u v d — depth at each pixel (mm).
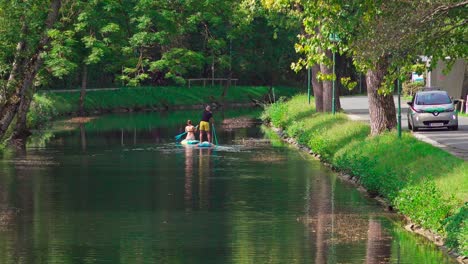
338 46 28984
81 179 37031
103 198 32125
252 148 49969
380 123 41250
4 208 30125
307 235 25328
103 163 42875
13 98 45969
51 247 23984
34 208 30078
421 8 26422
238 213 28844
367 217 27969
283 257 22609
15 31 43938
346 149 40281
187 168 40625
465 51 28266
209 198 31844
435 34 26953
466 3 26109
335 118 51688
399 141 36750
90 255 23000
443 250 23203
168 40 80875
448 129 46750
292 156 45375
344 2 27875
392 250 23281
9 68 45781
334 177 36969
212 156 45781
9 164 42469
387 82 28422
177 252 23266
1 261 22375
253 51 106438
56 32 47031
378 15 27078
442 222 24391
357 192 32875
